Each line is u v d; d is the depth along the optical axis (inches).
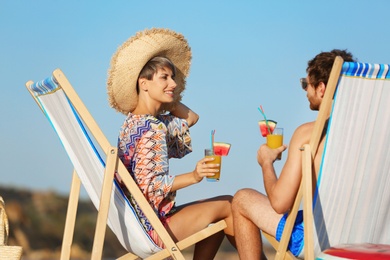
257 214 181.3
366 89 157.2
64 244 193.2
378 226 171.0
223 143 187.5
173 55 213.3
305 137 168.7
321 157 165.5
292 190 168.6
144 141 188.5
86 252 580.1
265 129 184.4
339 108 158.2
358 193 165.8
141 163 187.6
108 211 176.7
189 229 190.1
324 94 158.9
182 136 211.3
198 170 185.5
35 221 583.8
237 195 185.8
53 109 187.0
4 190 598.9
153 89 199.2
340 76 155.3
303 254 171.3
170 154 211.2
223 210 192.2
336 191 164.7
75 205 194.9
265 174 176.2
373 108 159.2
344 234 169.2
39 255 556.1
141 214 186.7
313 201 164.9
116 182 179.8
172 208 192.1
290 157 169.2
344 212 167.2
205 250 196.5
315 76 172.4
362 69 154.3
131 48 200.2
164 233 178.2
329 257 153.6
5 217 188.4
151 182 185.9
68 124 182.9
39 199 604.4
